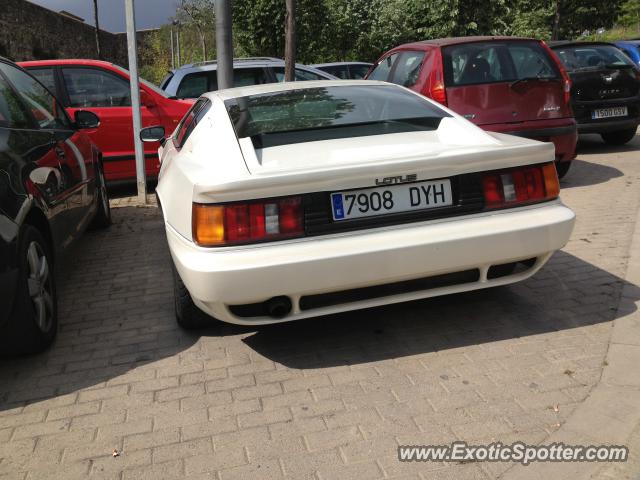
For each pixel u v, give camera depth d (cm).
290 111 379
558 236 332
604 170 808
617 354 320
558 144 669
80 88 816
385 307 399
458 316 380
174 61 3653
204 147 358
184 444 266
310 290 300
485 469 241
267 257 293
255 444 264
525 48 682
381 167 302
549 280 429
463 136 351
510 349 335
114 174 819
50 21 2552
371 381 311
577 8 2105
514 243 323
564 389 293
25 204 339
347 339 358
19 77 482
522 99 653
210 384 316
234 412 289
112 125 807
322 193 301
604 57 940
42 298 356
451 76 652
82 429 282
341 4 2097
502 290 416
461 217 320
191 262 298
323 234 301
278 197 296
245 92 419
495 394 292
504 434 262
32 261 345
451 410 281
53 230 396
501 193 325
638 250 476
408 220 311
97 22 2481
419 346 345
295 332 371
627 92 892
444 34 1484
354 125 364
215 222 293
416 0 1541
